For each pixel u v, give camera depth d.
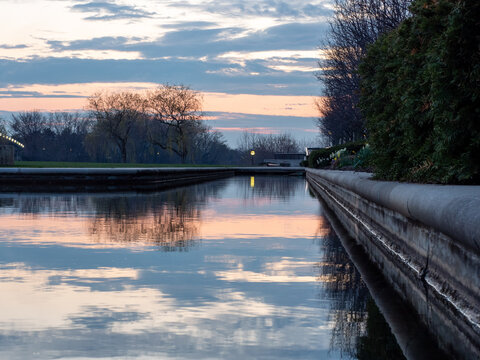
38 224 10.86
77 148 170.25
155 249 7.86
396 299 4.98
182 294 5.15
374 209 8.96
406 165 9.56
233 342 3.75
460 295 4.40
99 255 7.33
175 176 37.41
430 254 5.39
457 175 7.29
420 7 7.96
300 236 9.37
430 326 4.13
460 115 7.12
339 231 10.10
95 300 4.91
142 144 151.38
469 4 6.71
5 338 3.82
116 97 90.81
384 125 10.41
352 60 34.94
